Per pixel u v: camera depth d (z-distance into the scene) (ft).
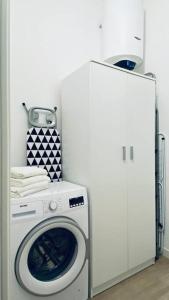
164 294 5.37
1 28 1.85
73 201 5.00
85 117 5.50
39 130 6.30
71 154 6.15
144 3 7.61
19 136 6.14
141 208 6.42
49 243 4.83
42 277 4.58
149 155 6.64
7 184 1.87
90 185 5.36
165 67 6.95
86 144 5.49
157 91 7.21
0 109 1.85
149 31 7.45
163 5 6.99
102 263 5.52
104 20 7.06
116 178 5.83
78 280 5.06
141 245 6.40
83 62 7.36
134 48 6.72
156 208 7.09
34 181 4.83
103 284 5.60
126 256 6.03
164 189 7.05
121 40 6.64
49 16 6.66
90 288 5.33
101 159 5.52
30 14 6.32
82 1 7.38
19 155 6.14
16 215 4.18
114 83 5.78
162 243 7.10
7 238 1.87
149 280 5.94
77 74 5.82
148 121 6.62
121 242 5.93
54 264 4.88
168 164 6.93
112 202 5.74
